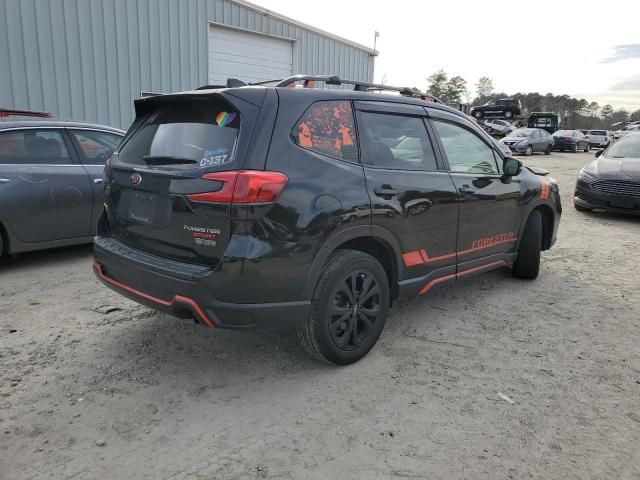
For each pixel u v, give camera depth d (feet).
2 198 16.25
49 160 17.60
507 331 13.25
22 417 9.00
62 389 9.95
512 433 8.91
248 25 44.70
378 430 8.93
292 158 9.59
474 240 13.99
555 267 19.25
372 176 10.88
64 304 14.33
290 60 49.62
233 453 8.23
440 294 16.03
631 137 33.30
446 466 8.03
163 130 10.73
